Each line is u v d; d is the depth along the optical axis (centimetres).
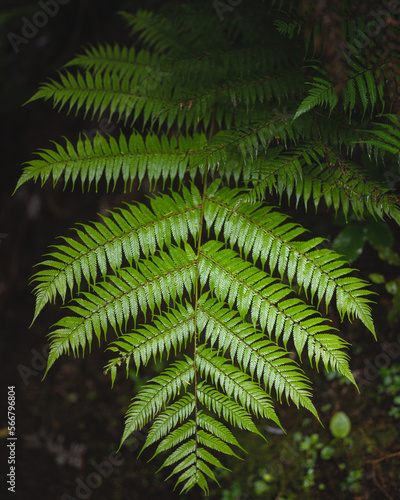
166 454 316
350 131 198
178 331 179
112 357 356
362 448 282
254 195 179
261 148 201
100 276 338
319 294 170
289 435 298
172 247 188
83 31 414
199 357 178
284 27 191
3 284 414
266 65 224
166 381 176
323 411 297
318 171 192
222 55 226
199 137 215
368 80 175
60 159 202
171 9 270
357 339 302
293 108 202
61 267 179
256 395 170
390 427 284
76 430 342
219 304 180
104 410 346
